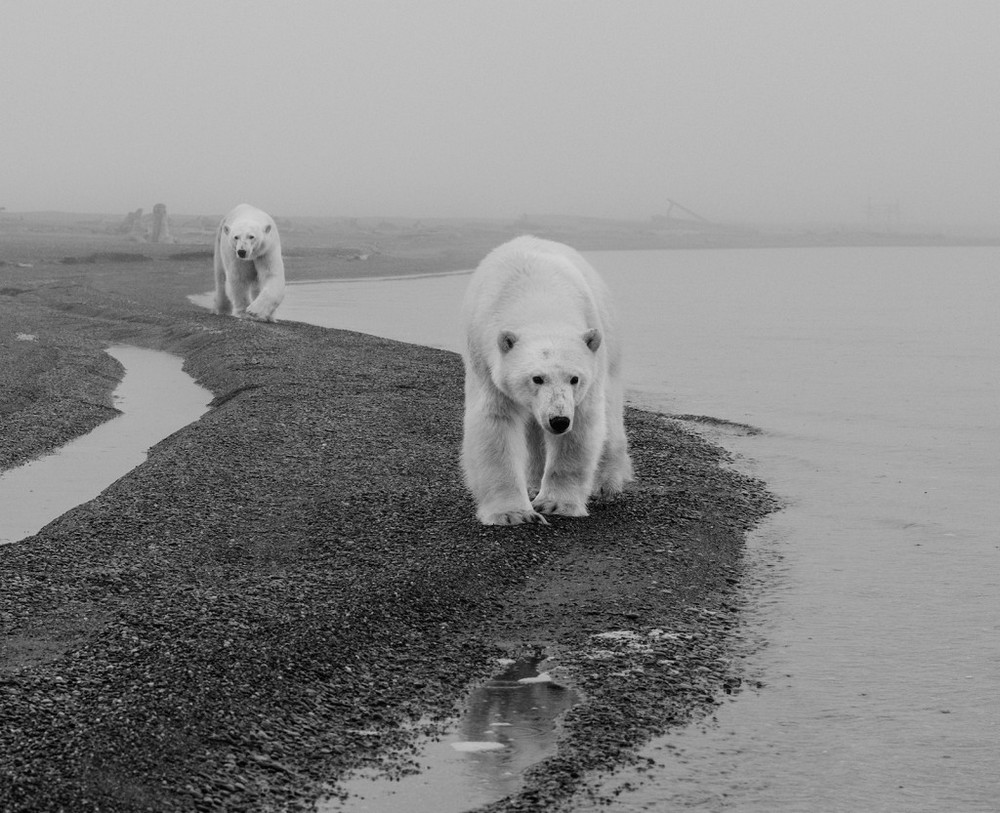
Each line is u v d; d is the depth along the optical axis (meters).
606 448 13.16
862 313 39.50
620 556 12.34
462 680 11.05
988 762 10.54
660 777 10.44
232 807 10.17
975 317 37.44
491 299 12.44
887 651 11.38
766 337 29.81
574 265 12.76
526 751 10.56
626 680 11.08
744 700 10.95
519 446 12.62
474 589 11.84
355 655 11.14
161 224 83.12
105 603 11.59
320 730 10.62
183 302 31.75
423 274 59.69
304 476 13.63
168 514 12.85
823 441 15.58
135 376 18.53
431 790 10.33
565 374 12.02
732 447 15.31
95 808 10.07
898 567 12.41
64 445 14.97
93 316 27.03
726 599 11.97
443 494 13.23
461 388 16.80
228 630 11.15
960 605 11.88
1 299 30.70
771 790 10.38
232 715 10.60
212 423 15.15
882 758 10.55
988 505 13.57
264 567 12.12
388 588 11.68
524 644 11.40
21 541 12.42
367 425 15.09
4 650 11.09
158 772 10.27
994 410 17.20
